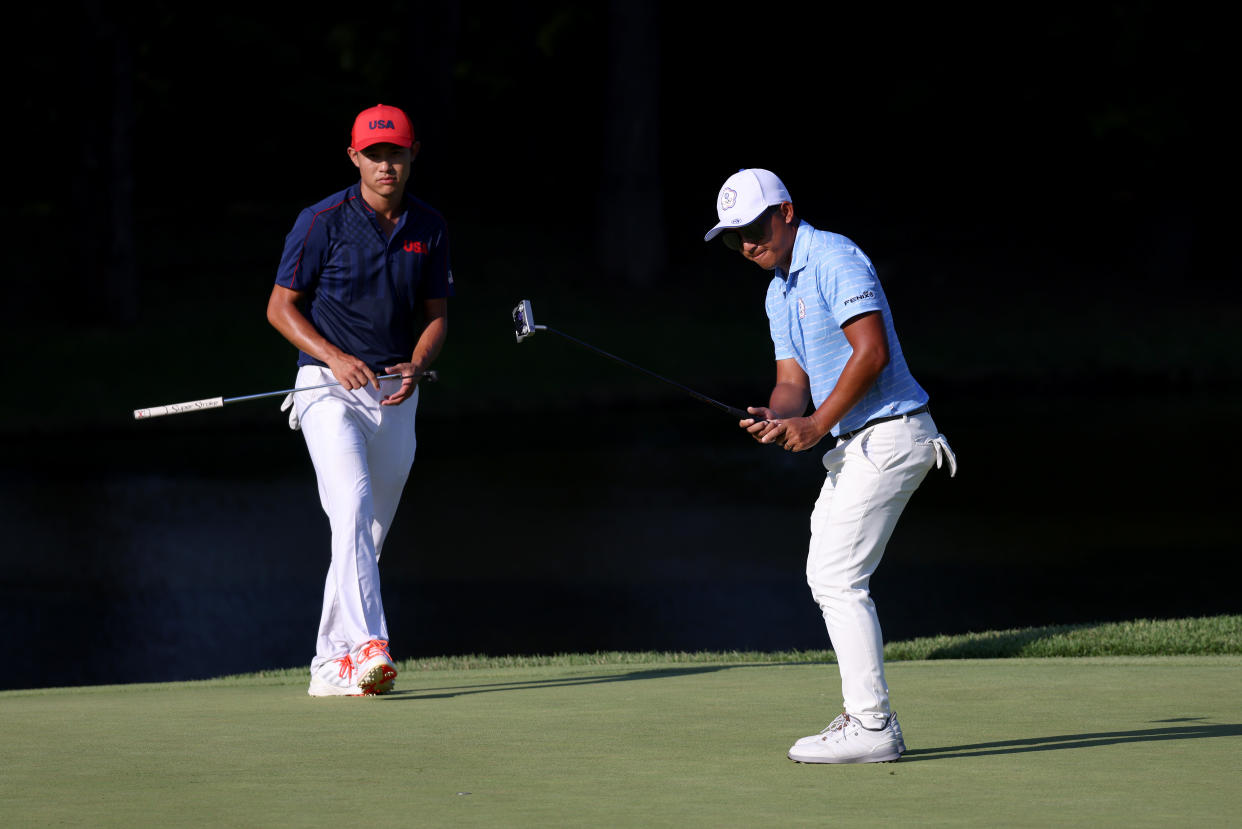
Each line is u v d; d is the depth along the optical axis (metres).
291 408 23.06
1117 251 129.38
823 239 16.28
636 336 106.62
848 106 134.38
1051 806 13.46
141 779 15.12
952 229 132.88
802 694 21.19
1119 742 16.64
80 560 55.84
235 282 113.56
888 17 130.38
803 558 55.06
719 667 25.48
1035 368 104.00
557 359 101.94
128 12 104.12
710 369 102.25
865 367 15.66
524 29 135.88
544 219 132.88
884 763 15.64
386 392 22.86
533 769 15.52
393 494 23.80
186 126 129.88
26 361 96.94
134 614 47.31
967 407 94.94
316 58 137.25
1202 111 119.56
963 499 65.75
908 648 30.06
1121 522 59.88
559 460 78.75
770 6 131.62
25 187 127.94
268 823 13.06
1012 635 30.67
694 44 134.25
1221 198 126.50
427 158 122.62
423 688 23.14
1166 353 107.12
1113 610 44.41
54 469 77.00
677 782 14.77
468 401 94.94
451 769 15.56
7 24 112.88
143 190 134.75
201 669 40.19
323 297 22.62
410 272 22.66
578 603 47.56
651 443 84.19
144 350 99.69
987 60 126.69
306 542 59.25
